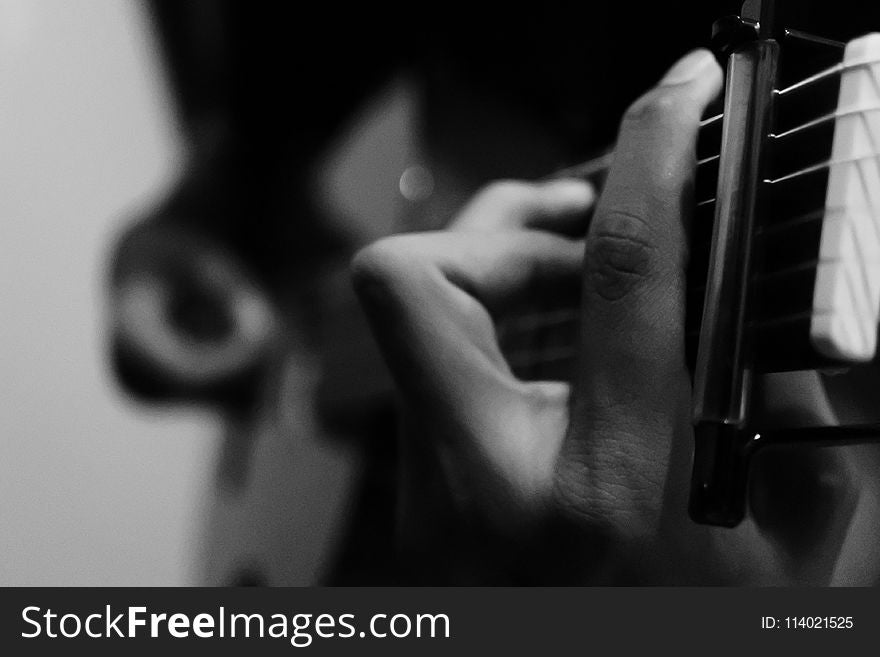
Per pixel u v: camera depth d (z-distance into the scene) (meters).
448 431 0.59
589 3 1.13
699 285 0.50
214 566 1.28
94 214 1.49
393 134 1.33
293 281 1.25
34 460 1.40
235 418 1.25
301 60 1.36
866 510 0.61
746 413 0.44
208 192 1.28
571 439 0.53
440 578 0.66
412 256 0.61
